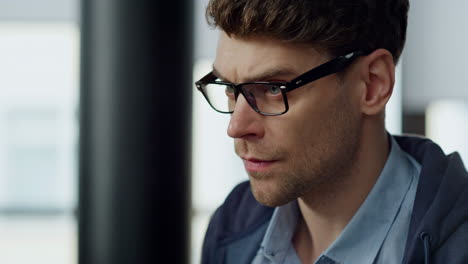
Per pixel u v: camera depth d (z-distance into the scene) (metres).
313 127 0.75
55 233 4.45
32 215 4.98
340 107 0.77
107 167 1.95
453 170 0.80
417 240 0.75
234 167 3.47
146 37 1.91
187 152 2.03
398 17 0.82
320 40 0.73
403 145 0.94
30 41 4.48
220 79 0.79
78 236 2.04
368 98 0.80
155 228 1.97
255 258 0.95
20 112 4.96
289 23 0.70
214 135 3.43
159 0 1.92
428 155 0.83
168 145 1.96
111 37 1.91
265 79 0.73
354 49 0.77
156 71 1.92
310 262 0.90
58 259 3.80
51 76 4.69
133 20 1.90
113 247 1.97
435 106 2.81
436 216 0.75
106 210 1.96
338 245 0.83
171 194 1.98
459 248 0.74
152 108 1.93
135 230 1.96
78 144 2.03
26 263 3.70
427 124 2.82
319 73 0.74
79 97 2.01
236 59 0.74
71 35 4.35
